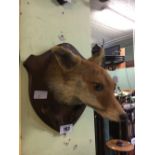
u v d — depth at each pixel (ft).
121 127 2.94
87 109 2.81
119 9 3.20
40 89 2.33
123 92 2.93
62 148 2.60
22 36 2.21
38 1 2.42
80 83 2.58
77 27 2.87
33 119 2.28
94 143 2.90
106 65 2.90
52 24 2.56
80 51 2.86
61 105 2.50
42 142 2.37
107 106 2.73
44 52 2.42
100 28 3.11
